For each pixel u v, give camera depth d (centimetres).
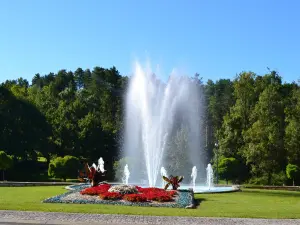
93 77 8725
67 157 4188
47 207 1627
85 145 5656
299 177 4034
